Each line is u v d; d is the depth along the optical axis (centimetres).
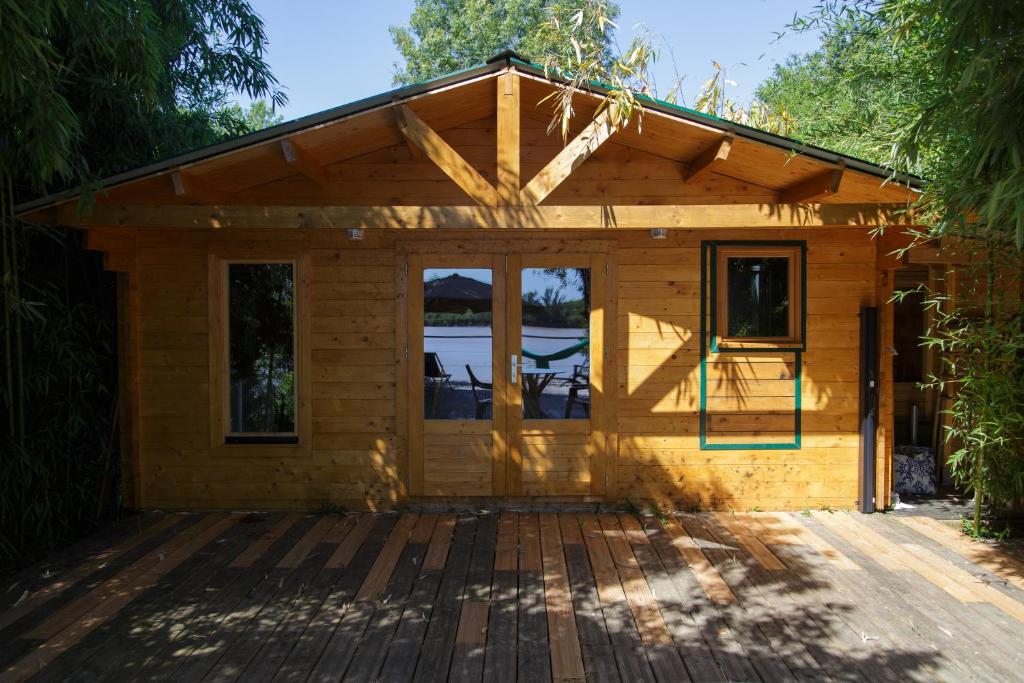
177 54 719
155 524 521
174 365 551
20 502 461
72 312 508
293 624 355
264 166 508
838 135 640
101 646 331
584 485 549
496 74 444
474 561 442
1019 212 304
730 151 487
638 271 549
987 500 555
